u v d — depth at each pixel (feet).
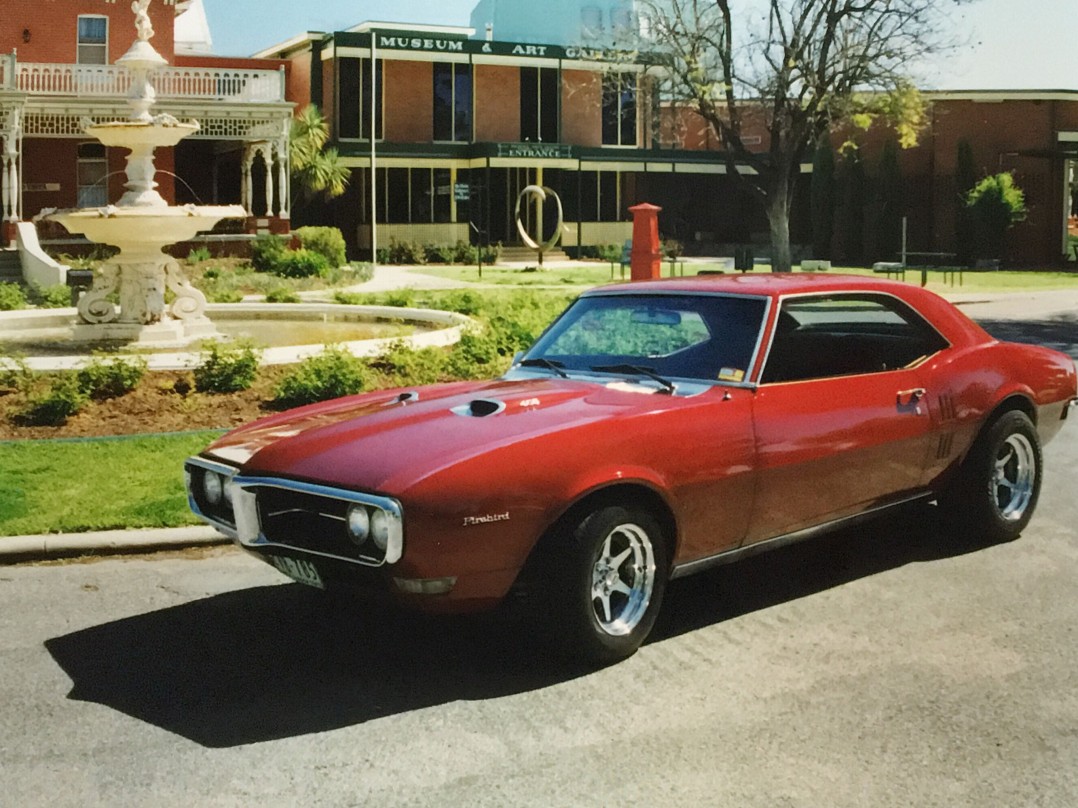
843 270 134.10
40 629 16.98
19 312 55.21
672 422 15.62
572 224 166.61
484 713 13.80
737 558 17.02
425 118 156.15
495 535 13.89
